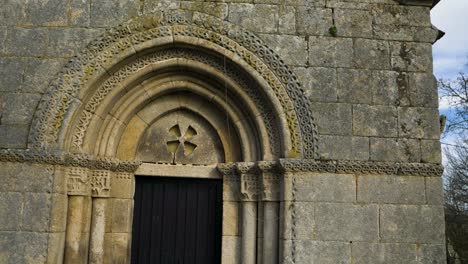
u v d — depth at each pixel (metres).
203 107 7.83
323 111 7.05
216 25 7.18
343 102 7.10
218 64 7.34
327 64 7.20
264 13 7.30
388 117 7.11
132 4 7.21
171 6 7.24
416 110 7.17
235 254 7.39
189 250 7.66
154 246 7.62
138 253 7.57
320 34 7.30
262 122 7.23
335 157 6.93
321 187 6.87
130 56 7.07
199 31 7.14
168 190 7.82
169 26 7.12
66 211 6.83
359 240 6.75
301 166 6.84
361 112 7.09
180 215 7.76
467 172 19.80
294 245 6.69
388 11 7.45
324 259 6.68
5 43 7.00
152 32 7.09
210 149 7.83
